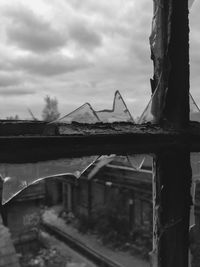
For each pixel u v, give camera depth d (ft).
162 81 3.68
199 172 4.56
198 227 5.07
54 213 70.44
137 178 49.52
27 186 2.68
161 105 3.68
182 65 3.76
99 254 46.78
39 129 2.67
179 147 3.67
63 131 2.81
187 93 3.82
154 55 3.84
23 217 47.34
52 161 2.78
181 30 3.73
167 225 3.63
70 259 47.47
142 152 3.36
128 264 42.91
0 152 2.40
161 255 3.61
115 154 3.13
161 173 3.60
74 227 59.67
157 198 3.67
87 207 61.67
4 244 20.65
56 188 78.59
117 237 51.26
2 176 2.57
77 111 3.07
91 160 3.11
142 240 48.01
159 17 3.75
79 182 62.90
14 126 2.52
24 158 2.53
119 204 55.01
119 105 3.67
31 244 48.42
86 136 2.85
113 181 53.72
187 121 3.82
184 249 3.76
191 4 4.22
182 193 3.76
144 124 3.51
